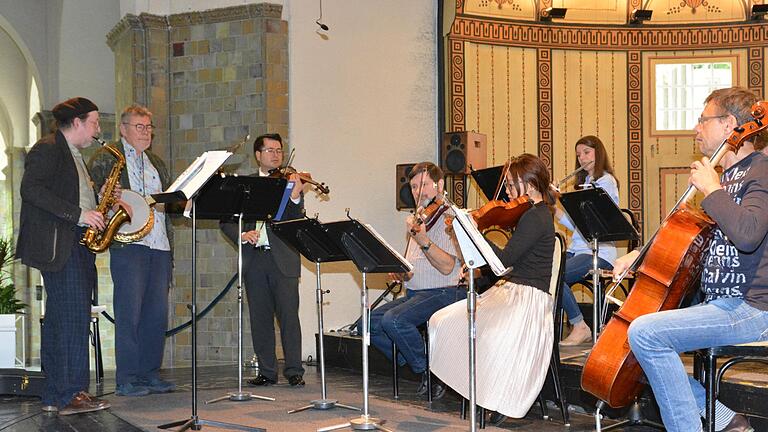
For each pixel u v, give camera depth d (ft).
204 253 25.35
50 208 15.40
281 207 16.88
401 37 26.99
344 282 25.79
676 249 10.98
